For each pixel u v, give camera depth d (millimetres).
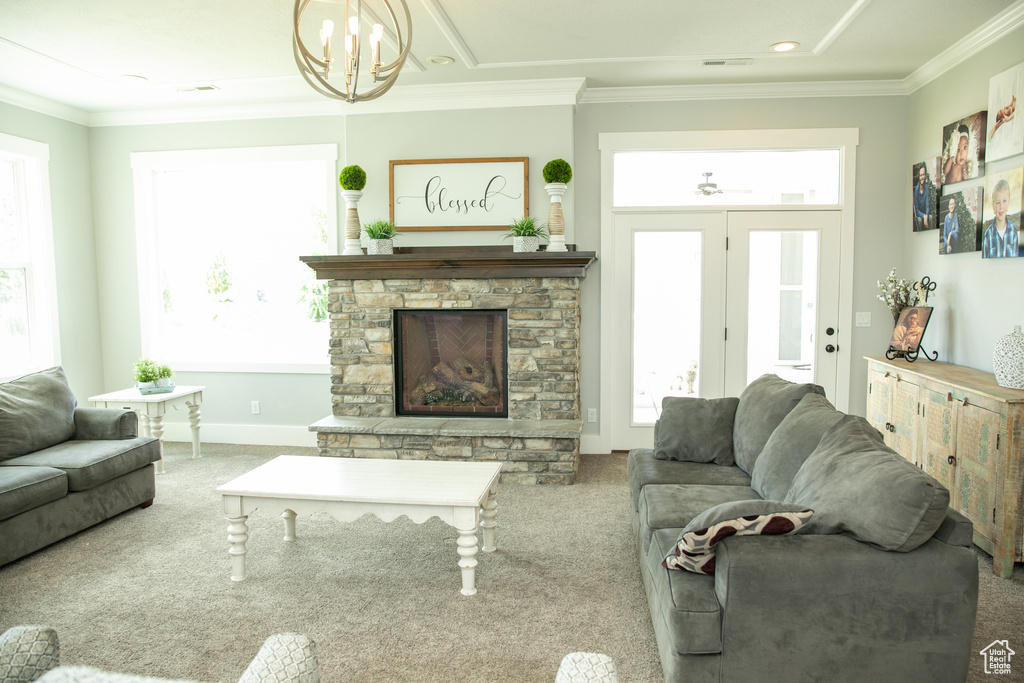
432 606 2596
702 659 1845
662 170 4809
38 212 4855
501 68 4184
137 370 4551
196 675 2145
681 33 3611
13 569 2973
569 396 4410
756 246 4758
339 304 4605
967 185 3793
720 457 3146
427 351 4645
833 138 4598
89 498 3398
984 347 3635
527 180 4582
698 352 4863
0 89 4473
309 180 5242
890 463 1894
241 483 2865
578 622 2459
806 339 4766
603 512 3656
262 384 5281
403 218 4730
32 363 4895
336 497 2689
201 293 5441
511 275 4371
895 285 4258
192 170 5359
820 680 1809
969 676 2094
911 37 3678
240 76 4309
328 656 2244
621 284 4871
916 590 1764
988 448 2846
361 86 4480
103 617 2533
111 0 3113
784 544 1821
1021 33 3311
